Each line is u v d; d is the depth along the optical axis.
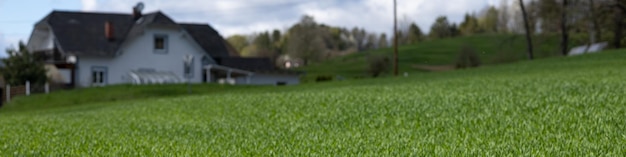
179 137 11.85
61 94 46.41
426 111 13.81
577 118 10.71
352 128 11.84
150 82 57.91
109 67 58.09
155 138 11.76
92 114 21.36
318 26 124.19
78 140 11.74
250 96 22.59
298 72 66.69
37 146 10.73
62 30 58.53
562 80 21.25
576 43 81.12
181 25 64.00
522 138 8.77
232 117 15.84
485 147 8.02
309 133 11.35
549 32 73.81
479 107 13.80
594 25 69.69
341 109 15.51
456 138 9.24
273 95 22.23
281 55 138.75
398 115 13.45
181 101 23.56
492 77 28.52
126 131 13.72
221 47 67.31
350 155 7.95
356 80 44.56
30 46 62.47
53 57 58.69
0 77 53.53
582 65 37.16
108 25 59.19
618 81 18.44
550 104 13.32
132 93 43.75
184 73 60.91
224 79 63.69
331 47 150.88
